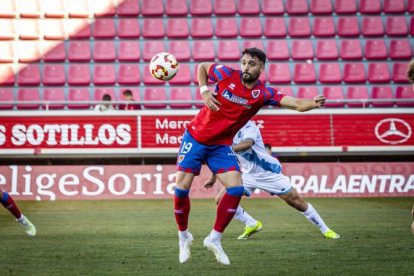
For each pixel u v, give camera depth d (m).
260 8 64.06
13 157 46.12
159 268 20.44
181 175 19.97
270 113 46.78
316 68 60.56
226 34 61.97
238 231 30.28
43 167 45.75
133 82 58.56
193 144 20.02
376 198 46.00
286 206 41.97
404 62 61.19
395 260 21.81
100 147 46.22
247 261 21.77
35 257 22.61
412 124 47.53
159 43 60.84
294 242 26.38
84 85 58.41
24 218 26.98
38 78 58.41
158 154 46.62
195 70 59.56
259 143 28.41
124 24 61.84
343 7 64.12
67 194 45.69
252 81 19.78
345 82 59.75
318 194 46.75
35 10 61.34
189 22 62.69
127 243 26.02
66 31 60.78
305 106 19.53
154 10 62.84
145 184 46.12
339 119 47.22
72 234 28.95
